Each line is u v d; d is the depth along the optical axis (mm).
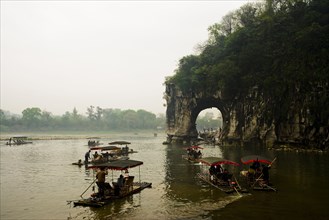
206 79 66812
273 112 50594
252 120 55094
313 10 52406
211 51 72062
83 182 23781
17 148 63250
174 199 17078
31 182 24078
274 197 17000
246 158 21812
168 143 73438
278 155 38719
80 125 194125
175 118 80188
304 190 18625
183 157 39812
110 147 39250
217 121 188500
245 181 21938
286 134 48188
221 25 76188
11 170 30984
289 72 49219
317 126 43781
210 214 14078
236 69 57562
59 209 15711
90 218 13898
